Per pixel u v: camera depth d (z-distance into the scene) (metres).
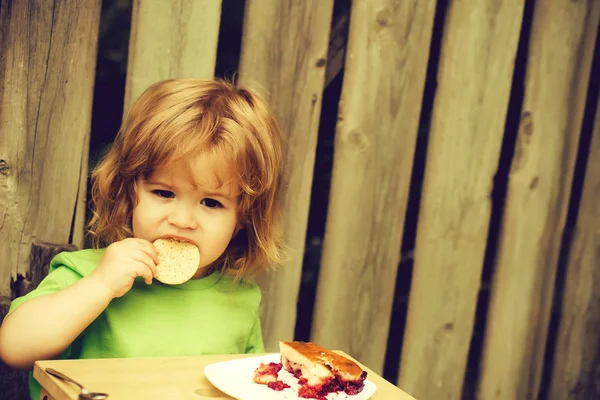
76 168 1.72
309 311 2.62
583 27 2.19
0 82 1.63
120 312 1.39
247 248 1.57
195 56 1.78
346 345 2.07
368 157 2.00
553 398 2.37
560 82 2.19
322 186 2.62
